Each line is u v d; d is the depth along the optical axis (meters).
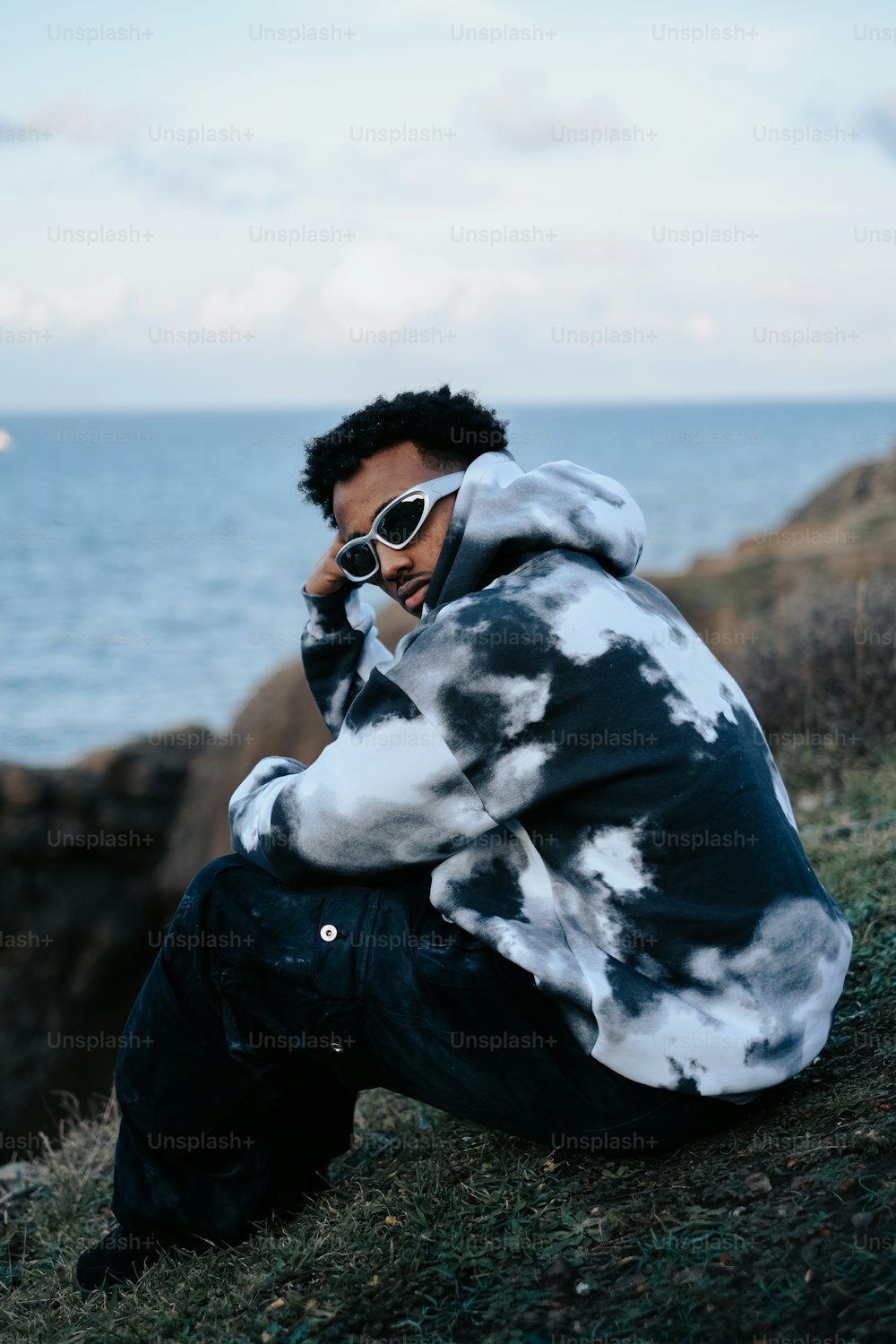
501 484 2.17
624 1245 1.99
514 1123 2.12
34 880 11.27
